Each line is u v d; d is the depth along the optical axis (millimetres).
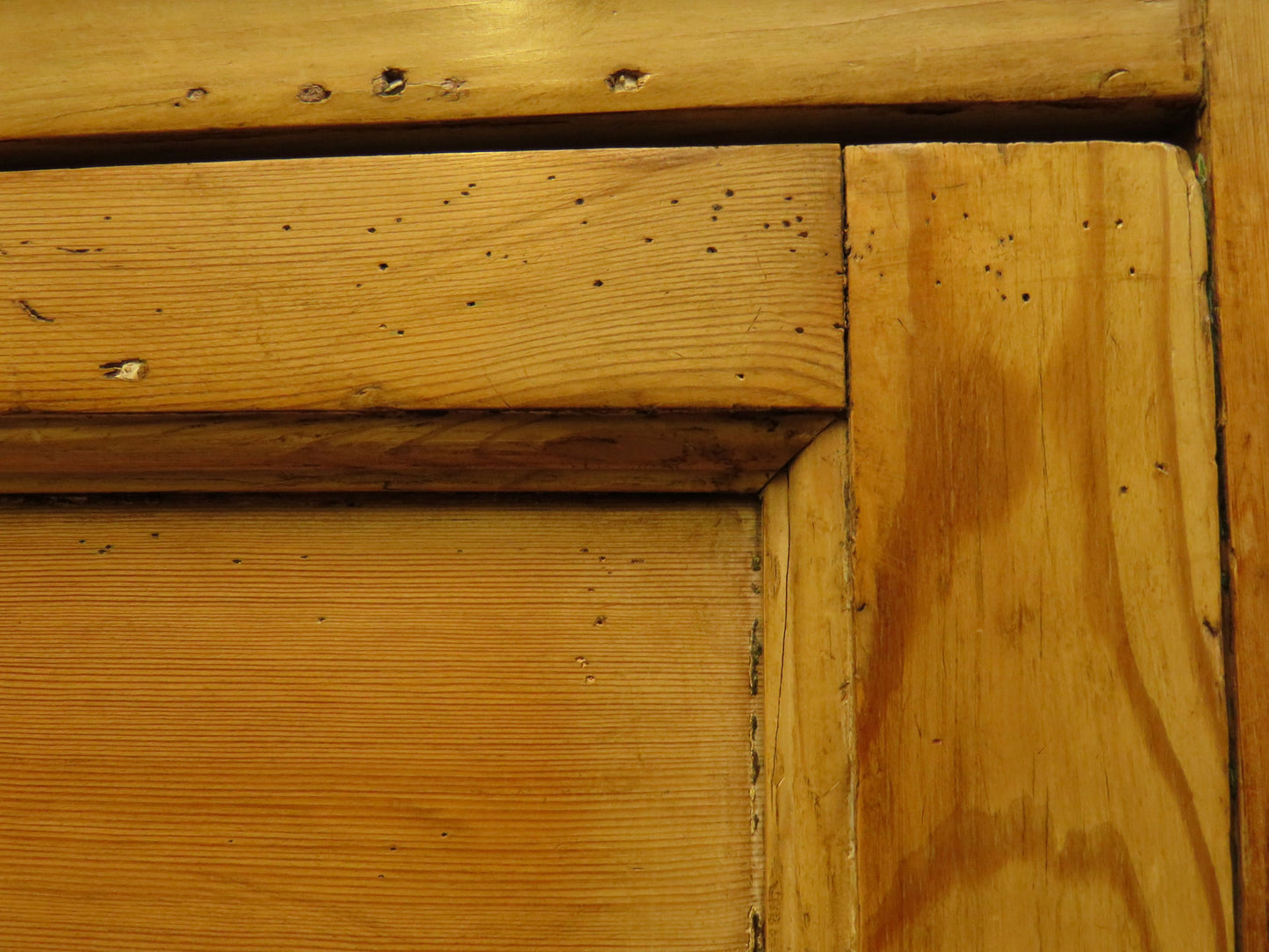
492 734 342
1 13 349
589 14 343
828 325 333
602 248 336
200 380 337
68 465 344
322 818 341
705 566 345
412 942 338
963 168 333
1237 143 332
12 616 349
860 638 328
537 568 345
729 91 339
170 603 347
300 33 346
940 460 330
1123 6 336
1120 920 322
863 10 340
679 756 341
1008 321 331
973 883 324
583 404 333
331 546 348
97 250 341
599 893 338
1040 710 326
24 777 345
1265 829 322
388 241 339
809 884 331
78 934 341
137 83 346
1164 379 329
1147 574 327
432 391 335
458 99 343
